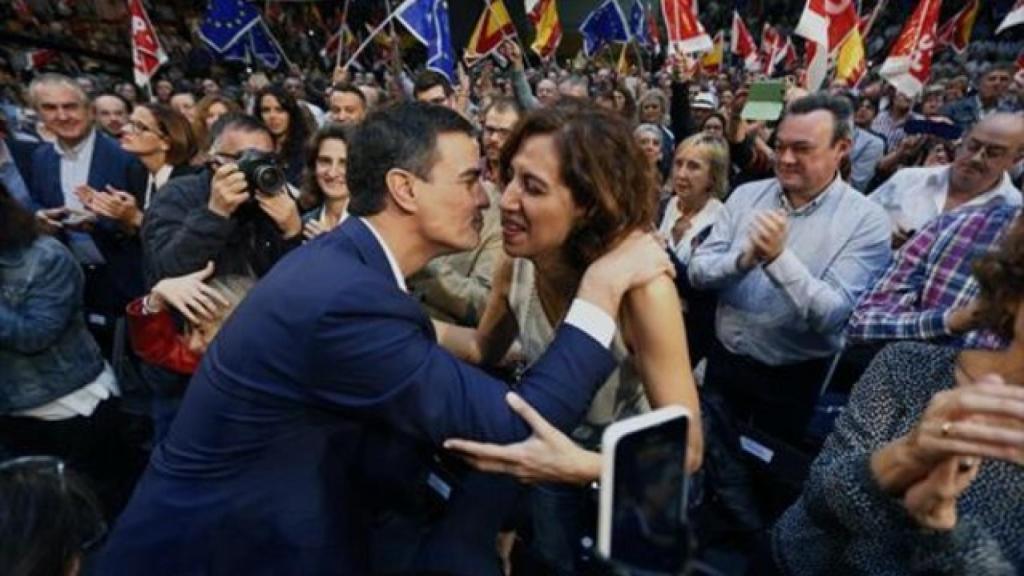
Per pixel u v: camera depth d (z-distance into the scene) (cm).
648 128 357
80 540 105
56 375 210
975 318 117
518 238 117
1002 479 95
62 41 1038
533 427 99
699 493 170
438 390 100
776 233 182
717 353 230
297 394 103
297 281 103
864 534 99
